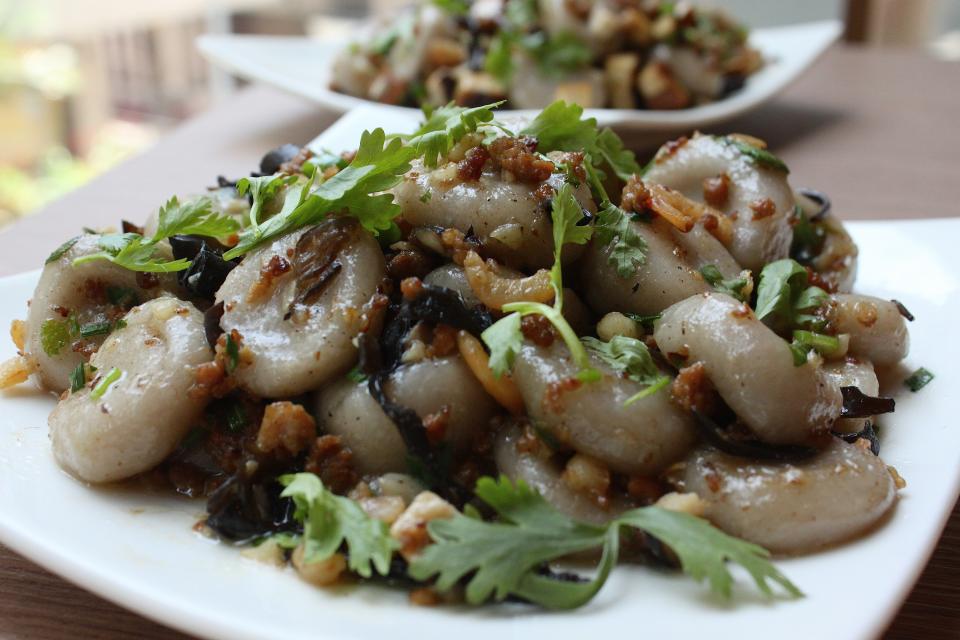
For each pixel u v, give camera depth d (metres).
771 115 0.54
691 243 0.26
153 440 0.23
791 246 0.30
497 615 0.20
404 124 0.39
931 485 0.23
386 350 0.24
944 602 0.23
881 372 0.27
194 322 0.24
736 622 0.19
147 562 0.21
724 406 0.23
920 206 0.42
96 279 0.26
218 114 0.55
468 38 0.51
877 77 0.61
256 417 0.24
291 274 0.24
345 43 0.57
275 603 0.20
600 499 0.22
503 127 0.25
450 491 0.23
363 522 0.21
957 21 0.79
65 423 0.24
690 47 0.49
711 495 0.22
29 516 0.22
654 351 0.24
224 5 0.77
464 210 0.24
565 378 0.22
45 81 0.69
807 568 0.21
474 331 0.23
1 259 0.38
